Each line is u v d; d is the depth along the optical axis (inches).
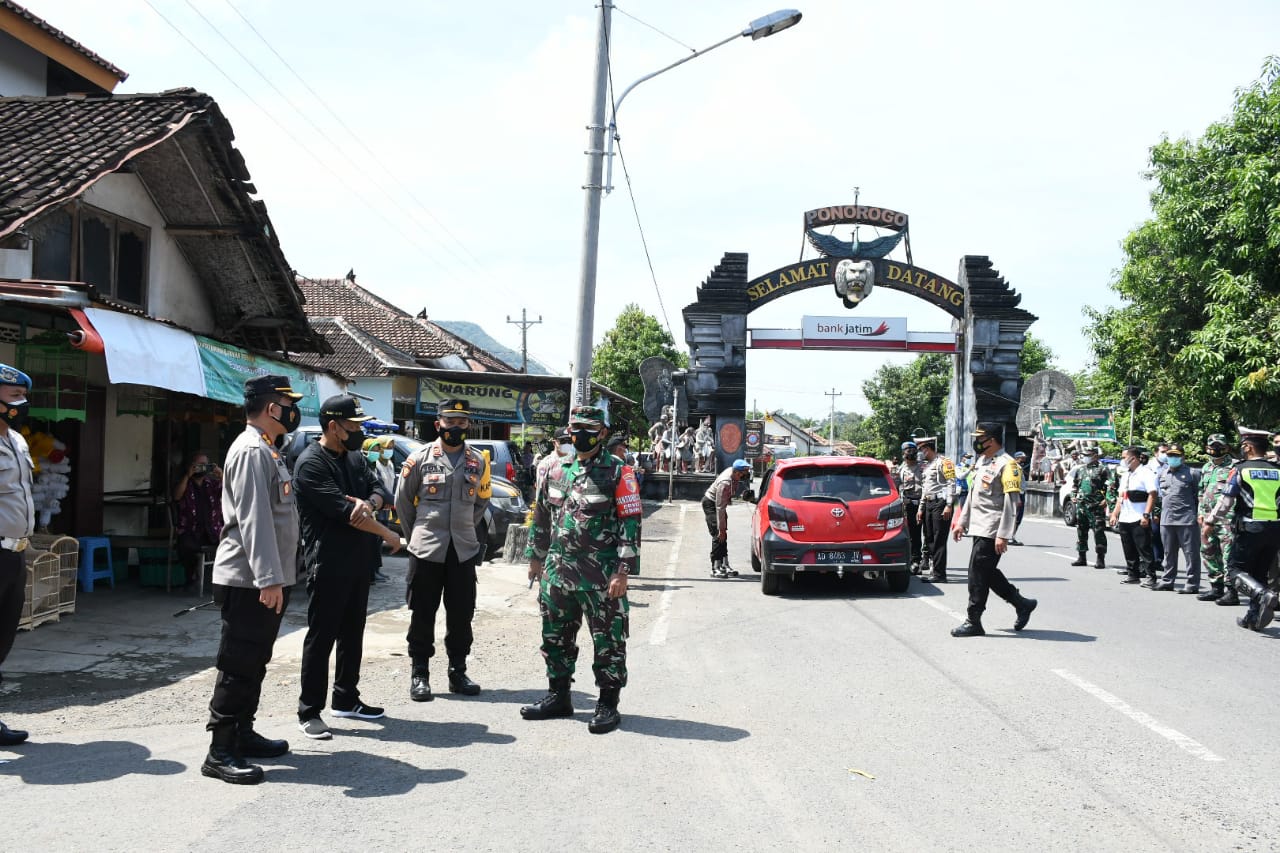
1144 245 1143.6
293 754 211.3
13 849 156.2
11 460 217.8
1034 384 1450.5
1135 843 163.0
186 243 515.5
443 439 266.5
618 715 235.1
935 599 451.8
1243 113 957.8
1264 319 883.4
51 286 314.0
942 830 168.6
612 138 533.3
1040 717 242.7
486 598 451.5
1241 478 376.5
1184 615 404.2
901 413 2714.1
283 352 611.5
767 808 179.0
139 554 443.5
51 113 460.4
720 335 1583.4
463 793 186.2
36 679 281.9
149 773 196.5
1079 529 586.9
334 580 227.8
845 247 1599.4
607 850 158.9
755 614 412.5
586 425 235.5
